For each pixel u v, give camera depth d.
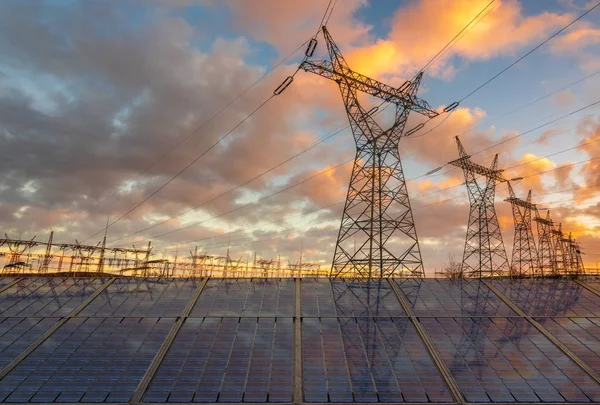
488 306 46.56
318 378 34.00
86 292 51.44
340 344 38.91
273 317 44.31
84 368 35.41
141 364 36.03
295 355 37.16
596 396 31.33
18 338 40.22
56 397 31.75
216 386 33.16
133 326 42.56
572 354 36.56
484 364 35.41
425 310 45.56
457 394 31.69
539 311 45.00
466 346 38.22
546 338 39.44
